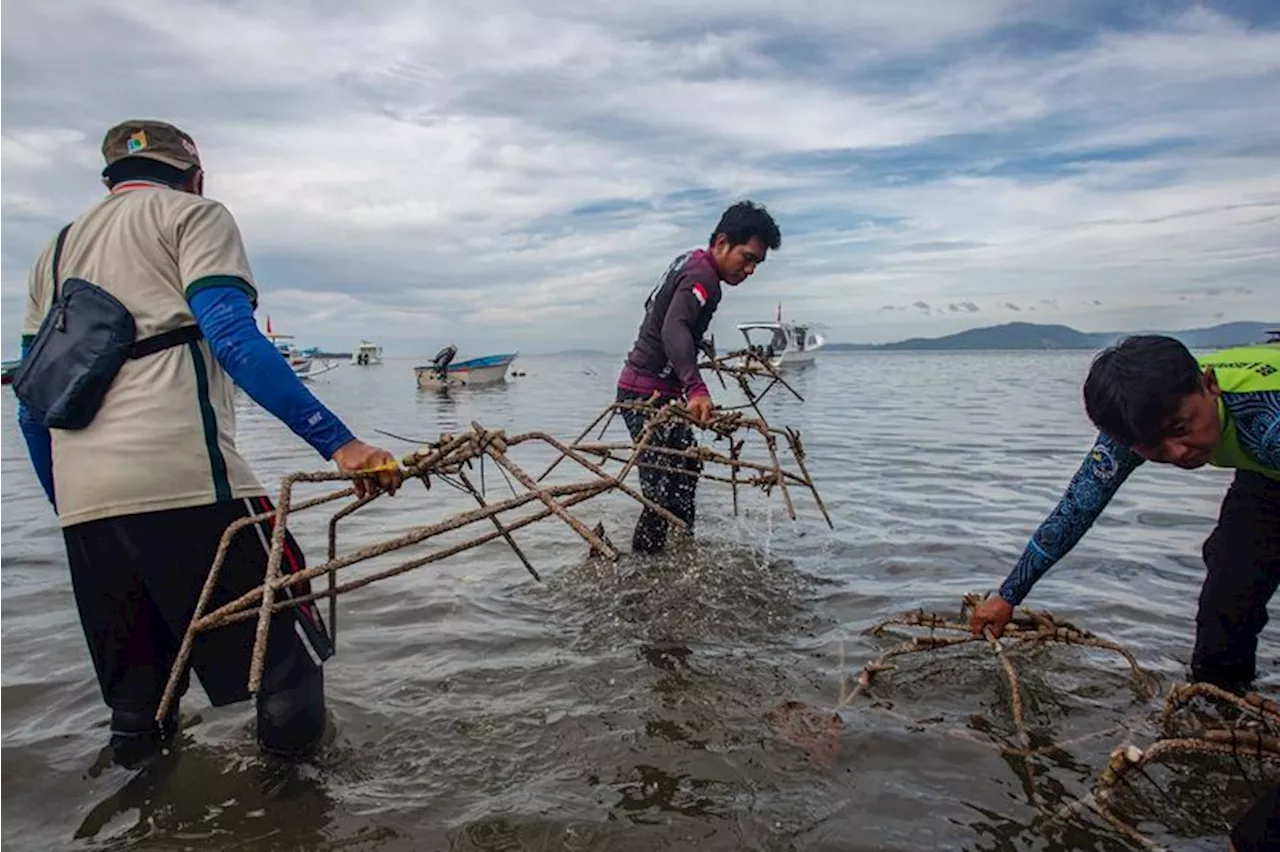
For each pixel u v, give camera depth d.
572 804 2.41
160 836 2.29
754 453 9.62
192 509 2.44
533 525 6.08
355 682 3.27
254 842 2.25
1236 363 2.25
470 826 2.31
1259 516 2.96
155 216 2.42
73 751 2.74
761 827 2.29
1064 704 3.01
